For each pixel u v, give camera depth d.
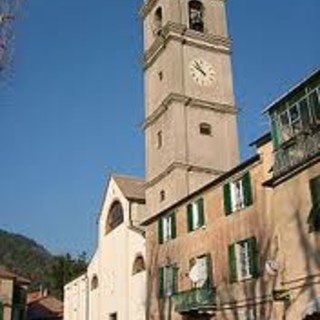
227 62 51.12
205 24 52.16
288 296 25.06
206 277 34.03
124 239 50.62
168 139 46.34
